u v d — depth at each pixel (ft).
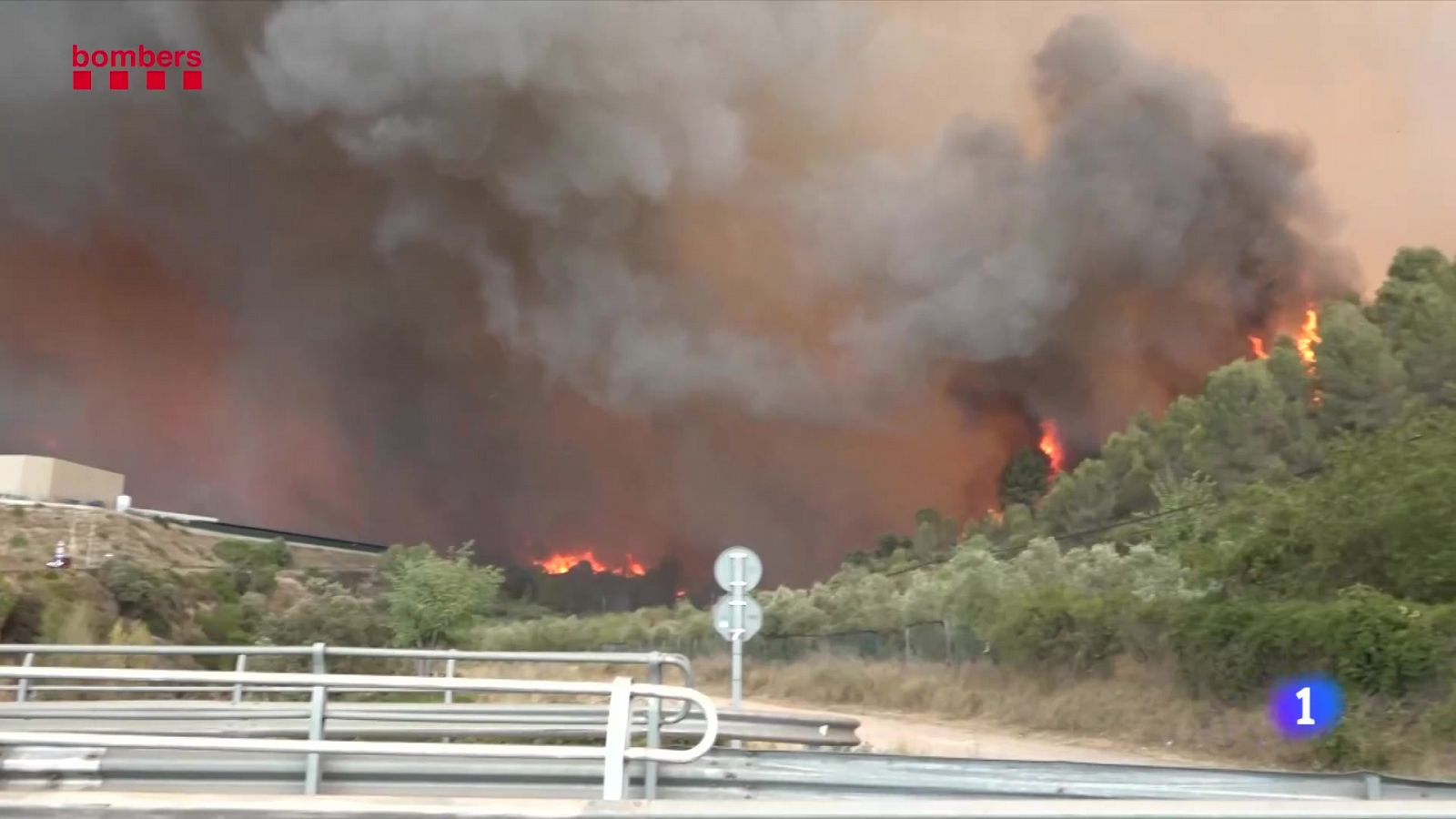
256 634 117.70
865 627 137.49
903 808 12.10
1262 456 147.74
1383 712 46.09
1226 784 17.56
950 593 109.19
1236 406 151.94
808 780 18.03
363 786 17.83
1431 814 11.98
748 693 108.99
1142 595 79.05
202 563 165.78
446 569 112.06
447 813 13.71
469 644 109.40
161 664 68.33
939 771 17.99
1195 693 60.23
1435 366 137.18
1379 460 60.80
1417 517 54.95
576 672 97.66
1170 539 115.34
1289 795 17.37
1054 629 77.36
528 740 27.27
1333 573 59.41
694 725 26.73
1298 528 62.95
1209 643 58.85
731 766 18.28
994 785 17.90
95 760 17.65
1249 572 65.16
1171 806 12.04
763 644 152.56
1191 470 156.15
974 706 78.89
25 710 26.03
